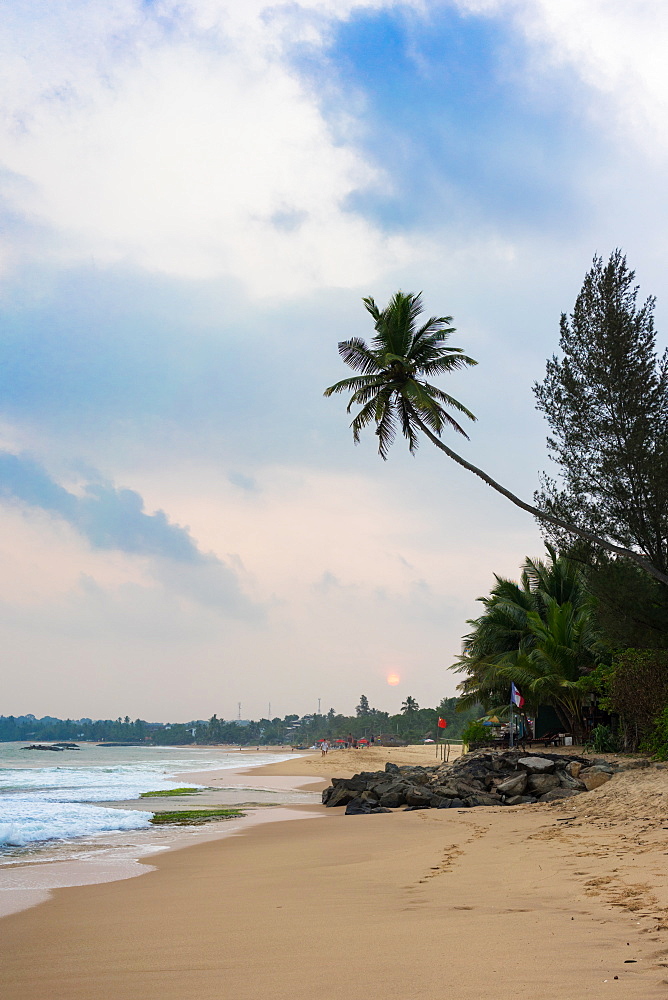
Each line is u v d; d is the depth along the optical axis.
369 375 30.03
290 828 21.00
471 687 48.53
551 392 29.33
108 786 45.59
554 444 29.36
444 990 4.98
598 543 25.36
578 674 37.62
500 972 5.30
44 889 12.05
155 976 6.14
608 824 14.43
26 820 24.19
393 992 5.05
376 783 30.27
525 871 10.27
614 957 5.48
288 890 10.52
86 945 7.79
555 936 6.29
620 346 27.59
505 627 44.06
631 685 27.52
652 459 26.56
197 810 28.69
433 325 30.45
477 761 29.34
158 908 9.84
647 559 27.41
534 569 45.66
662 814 14.12
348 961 6.05
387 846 15.36
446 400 29.83
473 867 11.23
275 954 6.57
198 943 7.39
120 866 14.65
